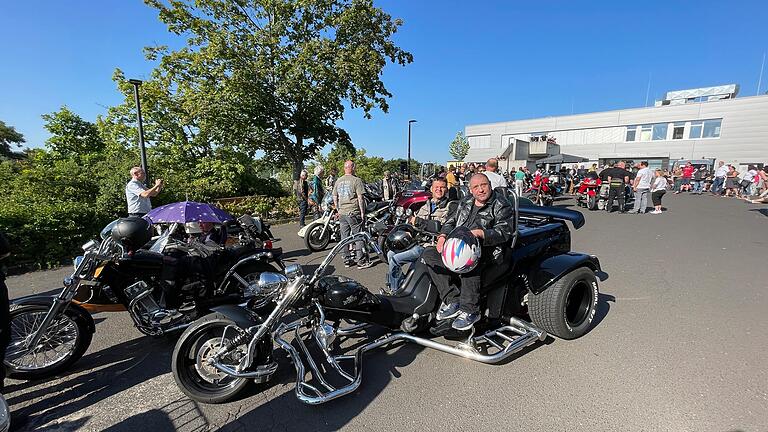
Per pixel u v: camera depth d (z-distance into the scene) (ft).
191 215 12.74
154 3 44.39
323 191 33.60
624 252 21.72
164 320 11.25
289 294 8.39
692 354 10.04
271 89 48.83
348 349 10.74
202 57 43.98
